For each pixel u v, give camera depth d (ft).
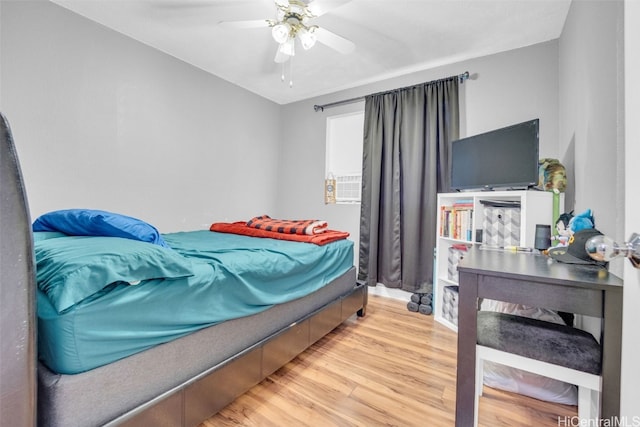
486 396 4.88
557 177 6.30
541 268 3.58
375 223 10.11
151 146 8.67
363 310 8.34
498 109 8.50
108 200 7.77
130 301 3.10
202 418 3.81
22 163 6.38
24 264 2.23
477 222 7.14
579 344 3.39
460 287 3.59
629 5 2.18
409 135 9.61
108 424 2.88
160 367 3.41
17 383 2.22
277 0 5.71
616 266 3.44
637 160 2.02
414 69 9.69
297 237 7.16
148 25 7.60
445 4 6.56
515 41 7.95
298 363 5.83
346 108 11.46
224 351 4.23
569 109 6.47
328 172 11.99
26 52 6.39
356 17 7.02
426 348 6.52
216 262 4.39
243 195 11.60
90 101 7.38
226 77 10.58
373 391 4.98
